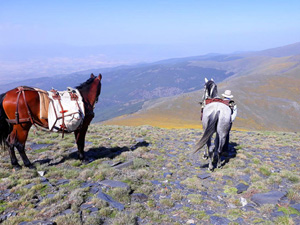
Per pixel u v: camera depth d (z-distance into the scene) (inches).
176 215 142.9
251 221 135.7
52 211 133.2
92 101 201.2
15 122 171.0
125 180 176.7
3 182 161.8
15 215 131.5
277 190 169.2
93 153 233.9
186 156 253.4
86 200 148.2
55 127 180.9
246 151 278.5
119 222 128.0
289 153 271.3
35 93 176.2
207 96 240.4
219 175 195.9
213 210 149.5
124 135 327.6
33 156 212.5
